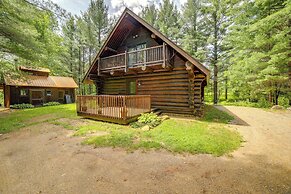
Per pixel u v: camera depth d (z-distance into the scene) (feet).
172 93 32.68
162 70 33.81
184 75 31.24
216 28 59.93
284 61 33.96
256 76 39.04
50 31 46.39
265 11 38.14
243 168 10.91
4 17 27.99
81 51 92.89
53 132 21.53
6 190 9.14
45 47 45.83
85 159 12.90
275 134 18.53
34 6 29.27
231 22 51.19
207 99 81.05
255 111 34.22
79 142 17.10
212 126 21.95
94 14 75.66
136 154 13.60
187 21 68.03
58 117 32.04
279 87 38.86
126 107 24.04
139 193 8.52
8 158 13.64
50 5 29.78
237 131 19.71
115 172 10.77
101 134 19.58
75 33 80.84
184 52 27.20
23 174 10.89
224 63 59.93
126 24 36.32
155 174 10.37
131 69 33.83
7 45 31.09
